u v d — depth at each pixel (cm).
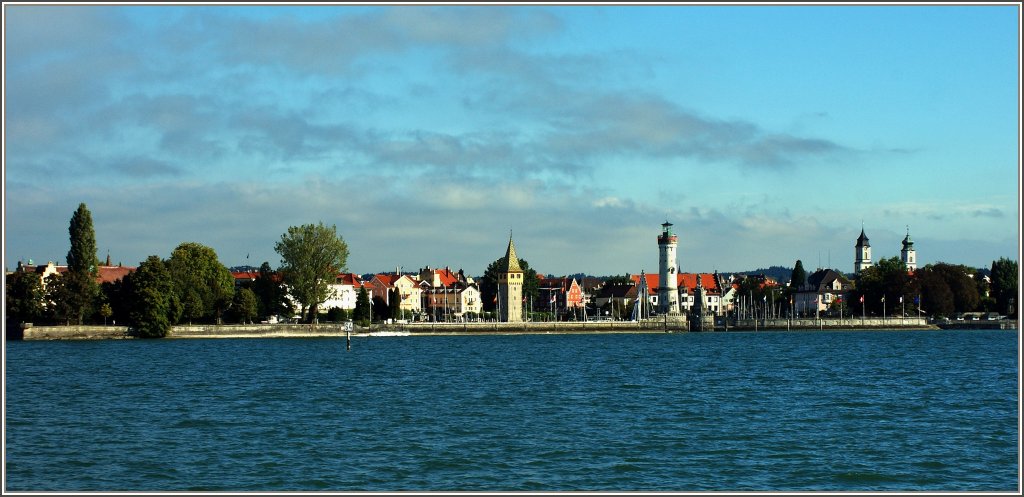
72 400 13975
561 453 9956
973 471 9238
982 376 17775
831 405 13325
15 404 13500
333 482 8812
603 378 17475
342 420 11975
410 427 11438
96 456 9806
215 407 13200
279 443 10450
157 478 8944
